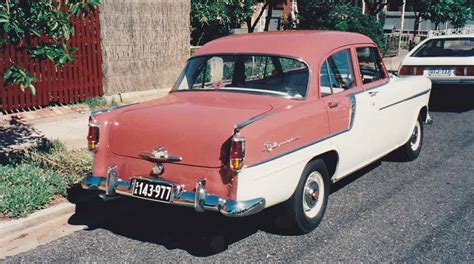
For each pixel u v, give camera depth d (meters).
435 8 21.95
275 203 4.43
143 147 4.48
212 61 5.41
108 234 4.97
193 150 4.24
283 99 4.86
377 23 19.36
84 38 9.98
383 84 6.32
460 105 11.74
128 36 10.79
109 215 5.44
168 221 5.29
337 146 5.14
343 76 5.51
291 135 4.48
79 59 9.95
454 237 4.81
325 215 5.38
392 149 6.61
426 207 5.58
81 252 4.57
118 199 5.77
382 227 5.06
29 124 8.66
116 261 4.40
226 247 4.66
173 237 4.90
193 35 16.70
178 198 4.29
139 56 11.09
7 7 5.01
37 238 4.83
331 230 5.00
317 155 4.86
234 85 5.20
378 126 5.99
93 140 4.69
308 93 4.91
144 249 4.64
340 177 5.45
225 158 4.12
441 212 5.44
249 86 5.12
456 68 10.25
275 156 4.31
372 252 4.51
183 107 4.71
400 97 6.49
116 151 4.65
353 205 5.67
